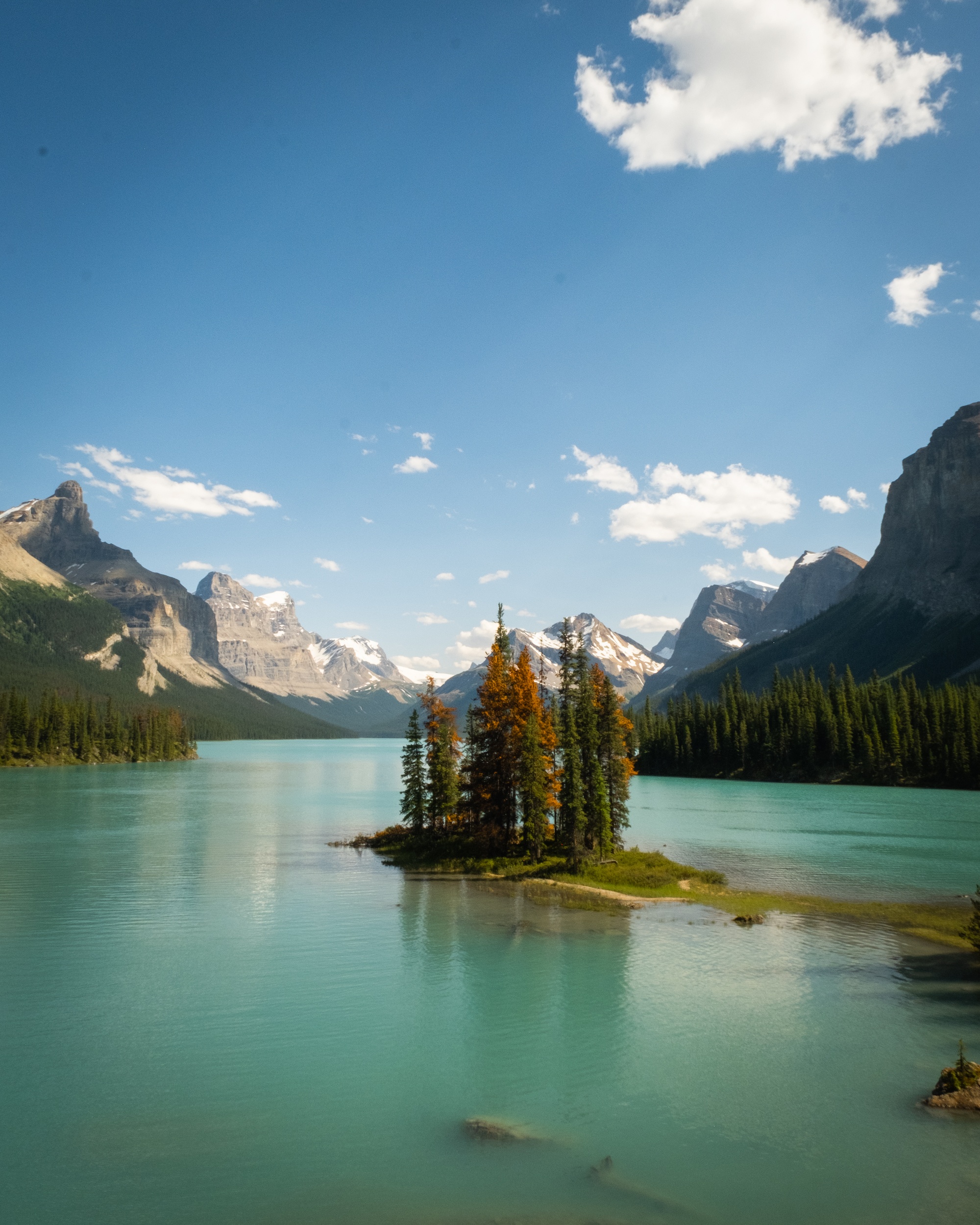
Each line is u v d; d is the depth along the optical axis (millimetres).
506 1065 25953
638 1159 20281
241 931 43781
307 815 108688
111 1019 30172
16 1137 21375
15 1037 28344
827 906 50469
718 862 68562
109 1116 22578
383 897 53500
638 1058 26453
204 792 143125
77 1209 18125
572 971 36156
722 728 198250
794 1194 18672
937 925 45438
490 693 71875
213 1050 27250
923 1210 18078
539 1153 20594
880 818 103250
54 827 91188
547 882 59062
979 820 101312
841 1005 31438
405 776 80250
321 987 33938
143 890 55750
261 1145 21016
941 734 157875
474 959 38219
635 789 156750
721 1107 23047
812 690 193375
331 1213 17969
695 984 34219
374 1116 22562
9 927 44969
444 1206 18203
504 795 71125
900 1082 24672
